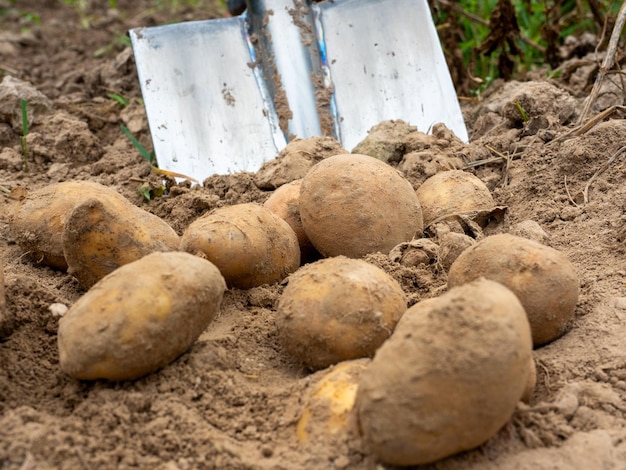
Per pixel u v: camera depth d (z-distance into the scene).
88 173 0.84
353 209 0.60
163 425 0.45
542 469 0.42
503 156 0.77
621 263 0.61
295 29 0.87
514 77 1.02
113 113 0.98
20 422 0.44
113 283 0.47
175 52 0.85
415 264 0.60
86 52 1.25
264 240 0.58
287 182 0.73
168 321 0.46
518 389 0.41
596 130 0.73
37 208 0.63
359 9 0.89
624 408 0.47
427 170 0.72
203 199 0.71
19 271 0.64
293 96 0.84
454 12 1.04
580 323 0.54
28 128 0.90
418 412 0.40
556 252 0.52
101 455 0.43
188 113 0.83
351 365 0.47
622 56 0.87
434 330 0.41
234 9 0.94
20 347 0.53
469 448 0.42
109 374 0.47
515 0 1.13
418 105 0.85
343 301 0.49
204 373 0.49
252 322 0.56
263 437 0.45
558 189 0.71
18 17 1.44
